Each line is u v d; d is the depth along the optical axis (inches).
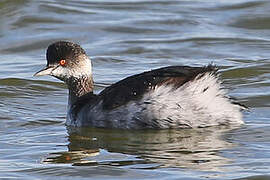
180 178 492.1
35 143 585.6
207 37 906.7
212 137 581.3
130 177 498.6
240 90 716.7
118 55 857.5
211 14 991.6
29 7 989.2
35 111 679.7
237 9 1002.7
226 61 825.5
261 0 1022.4
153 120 593.3
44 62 839.1
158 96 588.1
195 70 588.1
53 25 951.0
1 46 894.4
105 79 773.3
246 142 569.0
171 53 861.2
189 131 594.6
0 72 799.1
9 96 723.4
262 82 741.3
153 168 515.2
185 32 929.5
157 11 1006.4
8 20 957.8
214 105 588.4
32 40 908.6
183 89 583.8
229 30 936.3
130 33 930.7
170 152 551.5
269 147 556.1
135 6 1026.7
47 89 743.7
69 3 1023.6
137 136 594.2
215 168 512.1
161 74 594.9
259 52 856.9
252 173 499.5
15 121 649.0
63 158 544.7
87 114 621.3
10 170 519.2
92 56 851.4
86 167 521.7
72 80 647.1
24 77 775.7
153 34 925.8
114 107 605.0
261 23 956.6
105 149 565.9
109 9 1013.2
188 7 1019.9
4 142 588.1
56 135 607.2
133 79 607.5
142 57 851.4
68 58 645.3
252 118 631.8
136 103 596.1
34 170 518.6
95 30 938.1
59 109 686.5
